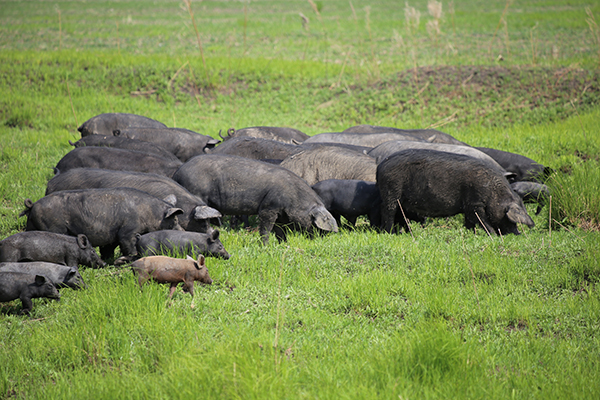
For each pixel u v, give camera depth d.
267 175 30.62
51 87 69.00
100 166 35.34
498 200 30.33
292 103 69.00
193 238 25.77
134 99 67.81
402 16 153.88
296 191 30.42
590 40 103.81
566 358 18.50
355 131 47.88
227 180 30.95
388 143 39.22
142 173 31.81
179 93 70.19
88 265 26.03
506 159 40.34
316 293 23.95
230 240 29.81
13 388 18.00
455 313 21.95
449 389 16.61
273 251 28.22
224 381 16.69
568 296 22.95
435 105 63.81
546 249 27.45
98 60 77.44
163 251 25.56
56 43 103.19
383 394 16.12
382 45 108.25
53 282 23.48
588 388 16.56
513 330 20.95
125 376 17.78
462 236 30.39
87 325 20.52
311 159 36.66
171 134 44.41
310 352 19.11
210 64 78.06
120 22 141.12
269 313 22.08
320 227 29.81
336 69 80.25
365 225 35.31
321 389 16.55
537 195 35.59
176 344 19.12
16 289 22.33
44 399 16.80
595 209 31.66
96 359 19.22
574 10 148.25
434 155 31.11
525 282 24.28
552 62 76.06
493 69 68.38
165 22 144.62
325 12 170.50
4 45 97.69
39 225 26.81
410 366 17.72
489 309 21.95
